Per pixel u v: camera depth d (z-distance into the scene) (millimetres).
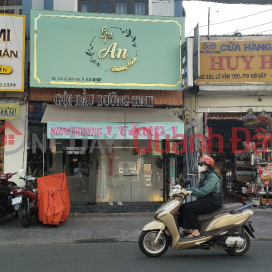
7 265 5113
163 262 5285
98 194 10273
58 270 4875
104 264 5172
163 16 9438
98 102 9523
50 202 7484
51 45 9016
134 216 8812
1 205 7656
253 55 9805
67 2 10094
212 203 5523
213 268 4988
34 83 8922
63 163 10102
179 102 9992
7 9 10156
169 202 5578
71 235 6992
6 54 8922
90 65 9164
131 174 10430
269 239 6789
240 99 10289
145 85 9375
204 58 9789
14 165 9594
